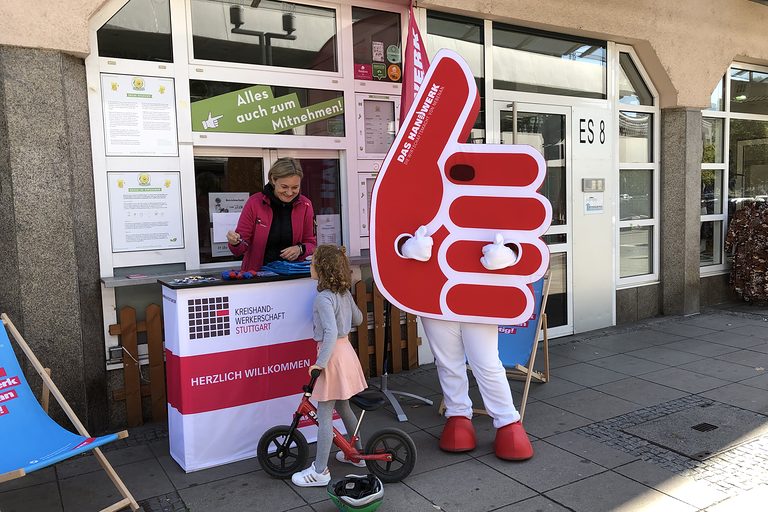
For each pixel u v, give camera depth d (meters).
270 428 3.53
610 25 6.53
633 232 7.42
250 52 4.72
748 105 8.68
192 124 4.48
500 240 3.41
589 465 3.52
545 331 4.98
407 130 3.57
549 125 6.49
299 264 3.96
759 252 8.00
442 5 5.38
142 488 3.34
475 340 3.62
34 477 3.51
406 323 5.50
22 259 3.78
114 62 4.18
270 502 3.15
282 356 3.73
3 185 3.74
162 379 4.37
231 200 4.73
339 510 3.00
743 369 5.33
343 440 3.37
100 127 4.16
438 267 3.57
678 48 7.15
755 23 7.88
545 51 6.43
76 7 3.85
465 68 3.51
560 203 6.64
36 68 3.76
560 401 4.62
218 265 4.66
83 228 4.10
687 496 3.12
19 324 3.81
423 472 3.47
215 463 3.58
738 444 3.77
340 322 3.30
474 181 3.51
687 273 7.54
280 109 4.83
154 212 4.38
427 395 4.82
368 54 5.25
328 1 4.98
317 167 5.12
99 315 4.22
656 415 4.29
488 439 3.93
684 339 6.45
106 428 4.25
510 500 3.13
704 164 8.11
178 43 4.39
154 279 4.11
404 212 3.59
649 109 7.38
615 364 5.59
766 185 8.88
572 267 6.72
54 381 3.91
